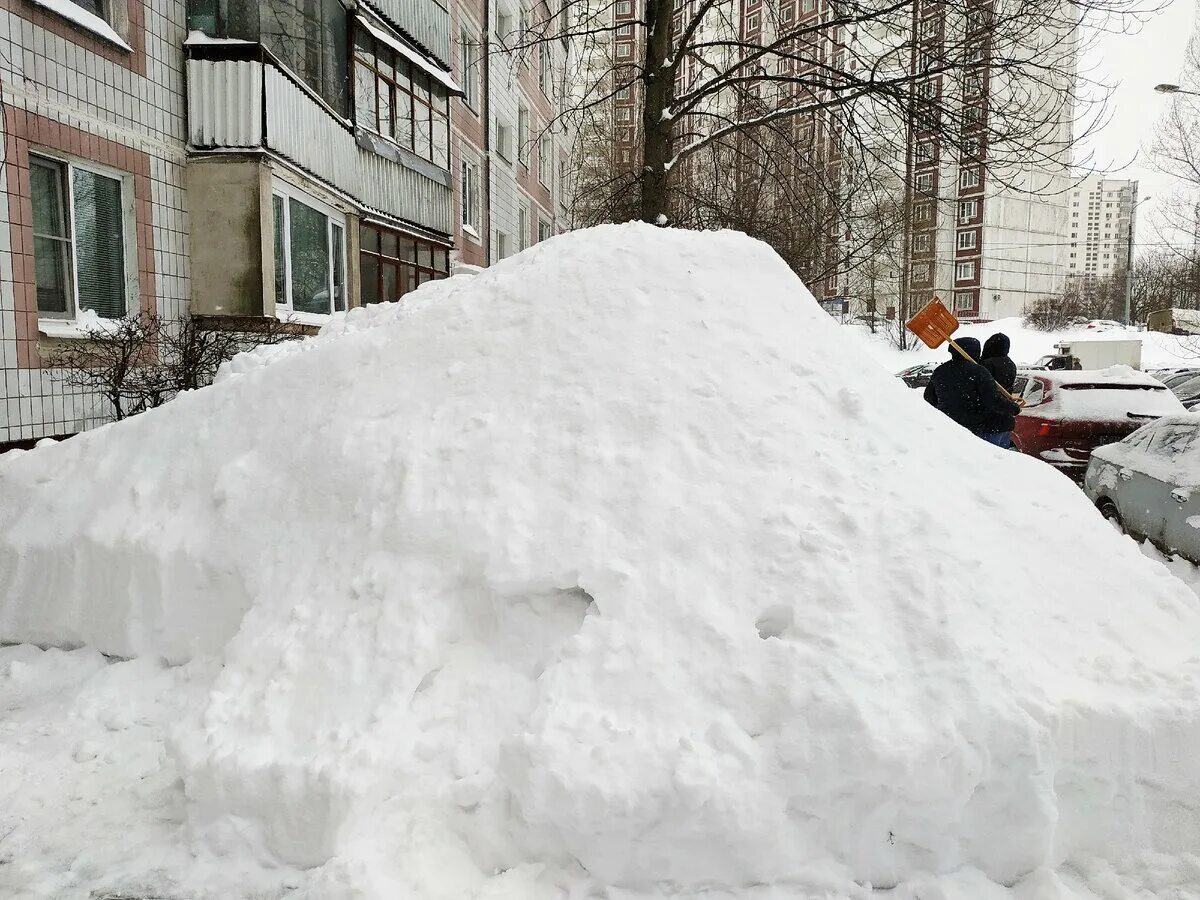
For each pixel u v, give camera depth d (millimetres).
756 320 3729
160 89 8766
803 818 2240
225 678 2729
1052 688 2432
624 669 2457
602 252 4074
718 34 13719
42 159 7375
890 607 2570
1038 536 3049
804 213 11273
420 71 14570
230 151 9172
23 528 3664
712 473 3014
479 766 2428
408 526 2949
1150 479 6172
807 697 2299
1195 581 5379
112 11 8141
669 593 2629
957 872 2273
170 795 2617
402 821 2301
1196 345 29906
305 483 3312
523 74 25422
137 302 8438
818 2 11500
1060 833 2357
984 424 6309
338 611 2824
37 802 2586
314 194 11102
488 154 21359
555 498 2969
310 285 11258
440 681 2676
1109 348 27125
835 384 3475
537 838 2232
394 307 5074
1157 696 2471
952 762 2217
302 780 2336
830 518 2846
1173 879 2291
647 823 2154
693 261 4027
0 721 3033
